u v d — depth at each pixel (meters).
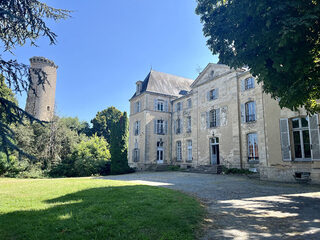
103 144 27.73
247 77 18.05
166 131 28.16
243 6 5.39
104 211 5.44
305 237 4.03
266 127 13.45
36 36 5.90
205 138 21.81
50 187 10.02
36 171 20.72
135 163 28.28
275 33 5.19
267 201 7.09
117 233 4.05
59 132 26.25
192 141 23.52
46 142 24.20
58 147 25.58
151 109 27.66
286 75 5.98
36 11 5.88
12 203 6.52
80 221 4.65
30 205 6.25
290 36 4.73
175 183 11.95
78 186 10.25
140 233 4.02
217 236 4.08
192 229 4.35
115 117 48.03
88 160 23.42
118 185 10.61
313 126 11.59
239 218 5.19
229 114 19.27
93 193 8.09
